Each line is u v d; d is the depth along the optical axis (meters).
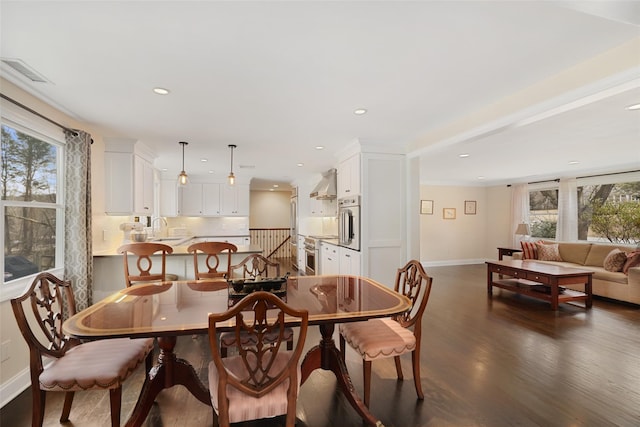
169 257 3.62
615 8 1.21
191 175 7.06
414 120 3.28
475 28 1.67
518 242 7.73
